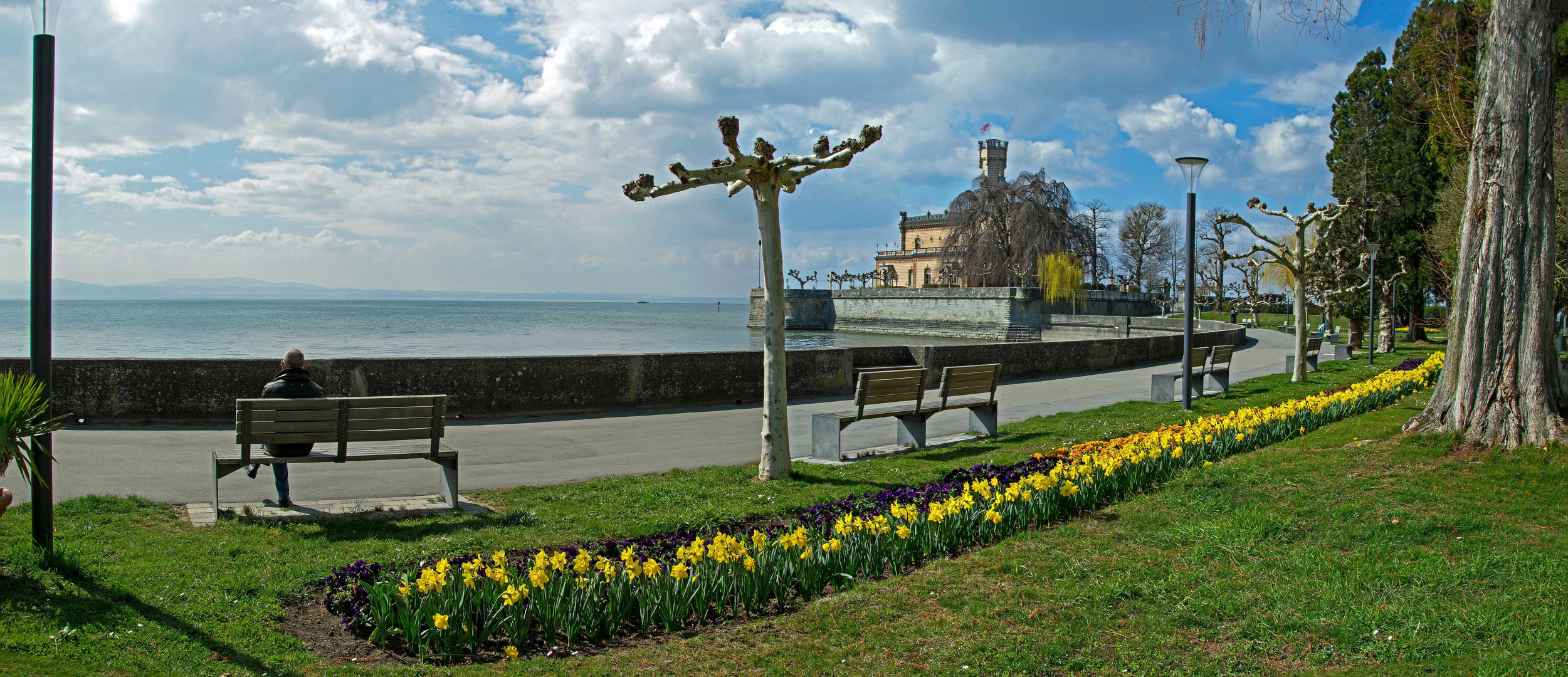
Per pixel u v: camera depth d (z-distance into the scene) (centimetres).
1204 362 1909
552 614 496
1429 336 4816
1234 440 1027
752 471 984
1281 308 9400
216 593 534
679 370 1655
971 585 576
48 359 561
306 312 16812
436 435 799
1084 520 739
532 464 1067
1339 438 1050
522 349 6319
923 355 2183
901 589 574
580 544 668
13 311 16425
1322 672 435
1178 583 563
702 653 484
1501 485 751
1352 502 722
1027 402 1833
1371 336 2948
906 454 1113
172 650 448
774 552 579
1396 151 3872
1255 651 465
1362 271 3841
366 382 1420
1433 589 531
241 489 877
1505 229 873
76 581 535
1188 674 440
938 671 452
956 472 915
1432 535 634
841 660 468
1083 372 2675
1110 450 878
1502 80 885
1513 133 874
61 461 1026
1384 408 1434
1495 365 870
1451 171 2797
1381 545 615
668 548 651
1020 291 7781
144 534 667
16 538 596
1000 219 8400
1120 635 491
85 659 422
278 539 664
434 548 646
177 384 1350
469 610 491
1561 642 446
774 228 932
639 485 901
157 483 900
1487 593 521
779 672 455
